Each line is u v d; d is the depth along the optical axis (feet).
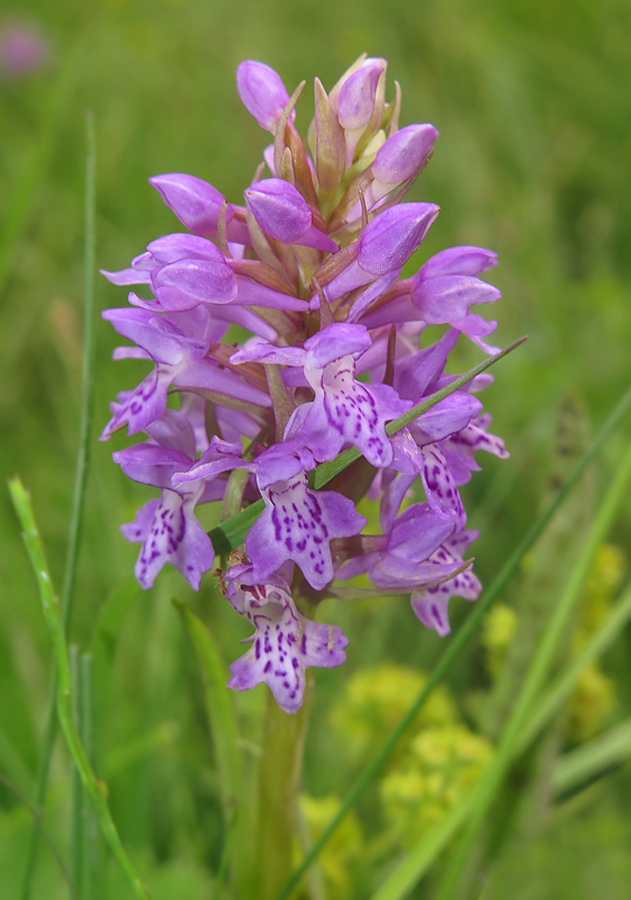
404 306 0.65
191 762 0.84
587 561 0.69
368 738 0.85
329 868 0.78
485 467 1.11
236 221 0.64
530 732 0.72
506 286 1.31
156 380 0.63
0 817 0.81
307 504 0.61
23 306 1.36
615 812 0.73
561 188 1.66
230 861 0.69
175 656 0.87
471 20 1.94
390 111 0.67
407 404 0.61
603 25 1.95
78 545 0.69
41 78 1.93
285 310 0.64
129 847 0.80
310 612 0.64
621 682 0.91
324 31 2.02
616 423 0.68
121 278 0.66
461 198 1.50
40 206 1.48
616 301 1.31
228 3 2.11
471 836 0.67
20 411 1.27
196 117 1.80
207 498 0.64
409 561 0.63
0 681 0.92
